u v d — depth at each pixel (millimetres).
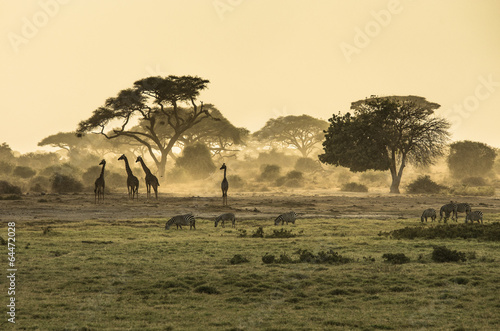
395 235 53562
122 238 52562
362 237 53594
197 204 98125
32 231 57688
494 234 51844
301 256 38938
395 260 38062
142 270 35375
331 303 26984
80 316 24562
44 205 90125
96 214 79875
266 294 28969
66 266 36500
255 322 23422
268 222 70750
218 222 67812
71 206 89938
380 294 28984
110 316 24547
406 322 23359
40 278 32938
